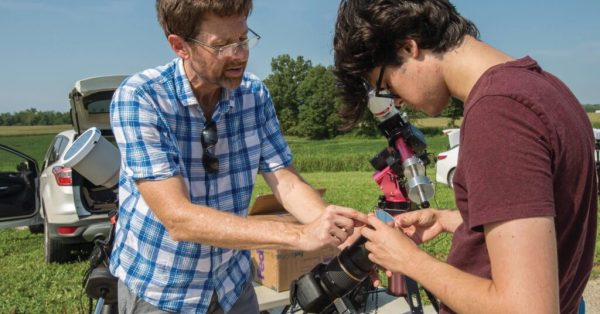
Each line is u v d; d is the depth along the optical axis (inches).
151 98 76.6
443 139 1716.3
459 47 55.0
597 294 203.9
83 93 271.3
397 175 126.5
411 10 54.9
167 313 84.8
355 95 63.8
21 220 280.5
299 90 2736.2
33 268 257.9
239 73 76.6
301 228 71.1
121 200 84.8
